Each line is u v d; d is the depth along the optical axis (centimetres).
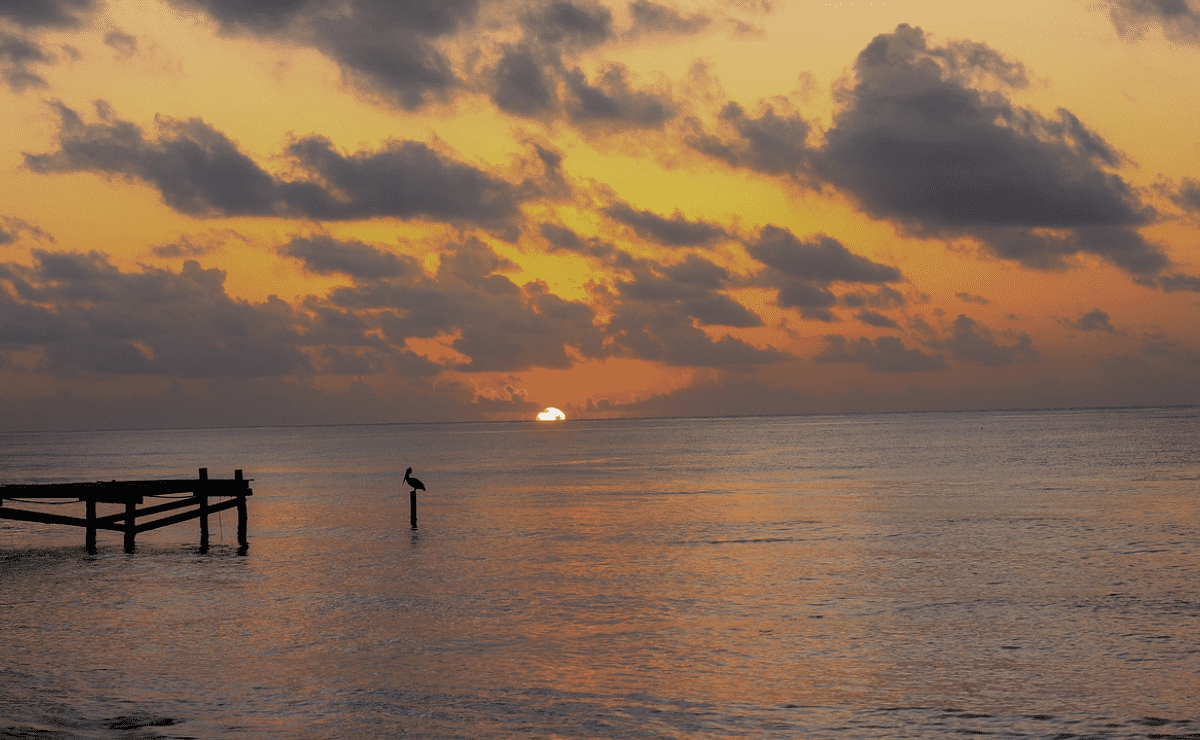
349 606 3000
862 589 3173
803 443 17250
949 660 2316
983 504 5772
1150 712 1941
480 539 4566
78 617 2875
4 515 4134
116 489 4191
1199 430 18988
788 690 2108
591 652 2427
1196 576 3306
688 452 14438
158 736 1858
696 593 3148
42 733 1872
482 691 2120
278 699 2072
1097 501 5838
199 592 3262
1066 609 2823
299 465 12862
